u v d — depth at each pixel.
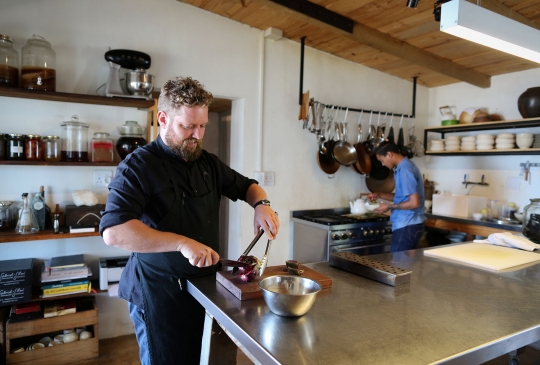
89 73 2.33
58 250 2.34
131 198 1.22
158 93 2.68
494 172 3.40
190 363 1.42
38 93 2.00
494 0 2.09
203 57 2.70
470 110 3.43
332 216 3.23
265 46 2.96
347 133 3.46
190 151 1.35
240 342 0.95
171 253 1.38
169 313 1.37
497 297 1.25
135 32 2.45
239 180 1.66
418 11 2.33
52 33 2.22
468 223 3.07
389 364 0.78
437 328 0.98
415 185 2.76
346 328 0.96
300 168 3.21
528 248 1.91
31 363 2.13
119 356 2.31
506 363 1.82
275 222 1.40
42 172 2.27
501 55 2.93
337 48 3.16
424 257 1.81
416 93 3.91
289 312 1.00
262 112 2.96
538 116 2.89
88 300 2.40
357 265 1.48
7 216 2.15
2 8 2.09
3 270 2.01
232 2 2.52
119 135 2.45
